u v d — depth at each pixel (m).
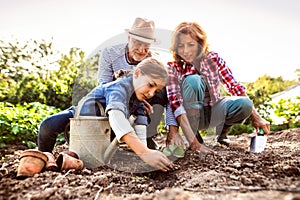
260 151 2.83
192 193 1.74
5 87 6.21
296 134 4.18
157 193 1.75
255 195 1.55
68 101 5.85
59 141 4.14
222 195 1.64
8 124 4.09
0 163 2.75
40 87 5.84
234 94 3.17
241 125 5.19
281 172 2.09
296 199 1.40
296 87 8.25
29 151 2.12
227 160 2.47
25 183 1.87
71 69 6.46
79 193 1.78
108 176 2.12
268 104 5.76
